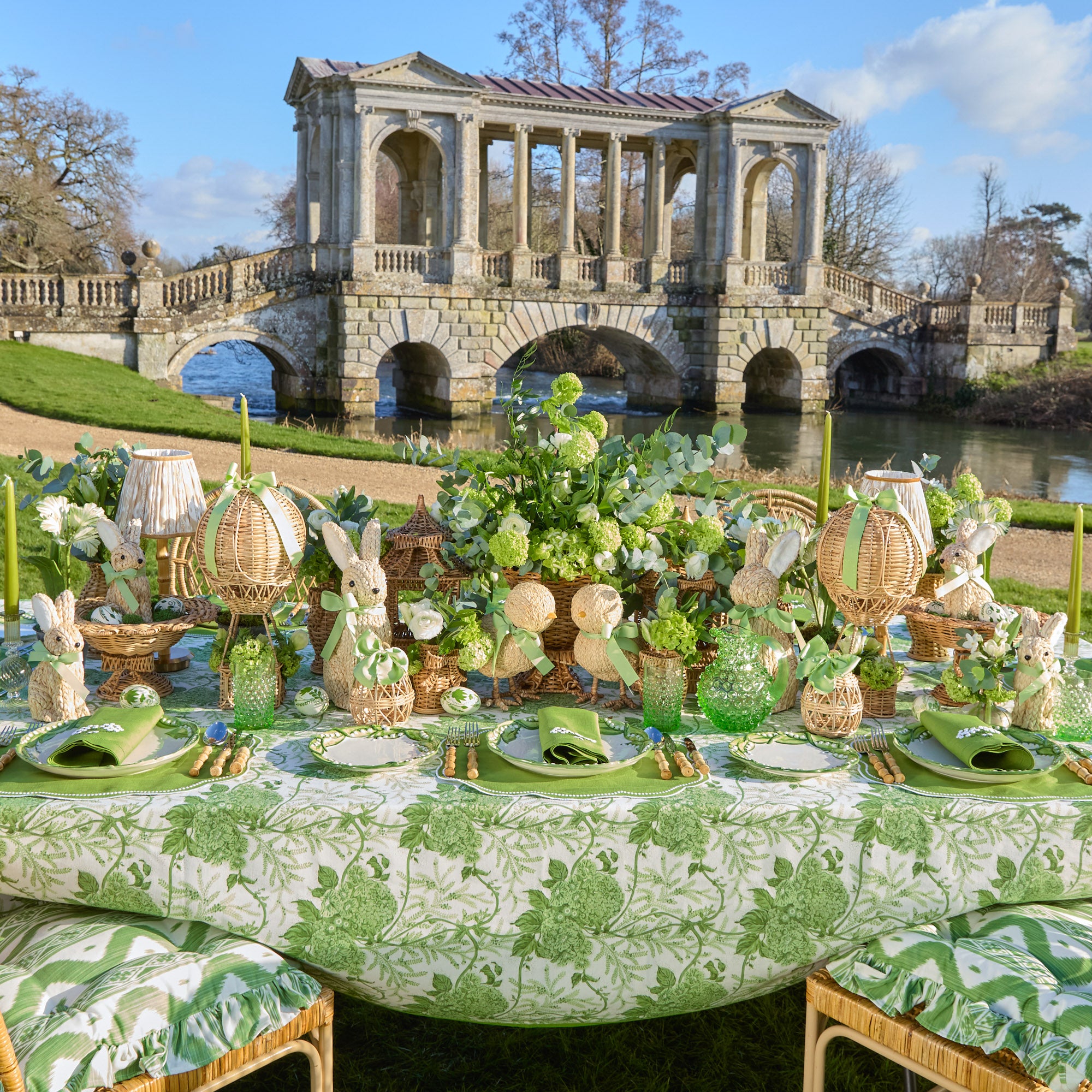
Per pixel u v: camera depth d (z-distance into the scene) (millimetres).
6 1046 1900
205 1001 2230
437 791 2512
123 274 27828
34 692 2975
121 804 2438
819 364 34781
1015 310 36250
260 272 29672
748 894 2498
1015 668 3188
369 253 29469
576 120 31922
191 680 3439
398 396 35219
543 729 2729
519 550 3016
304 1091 3010
